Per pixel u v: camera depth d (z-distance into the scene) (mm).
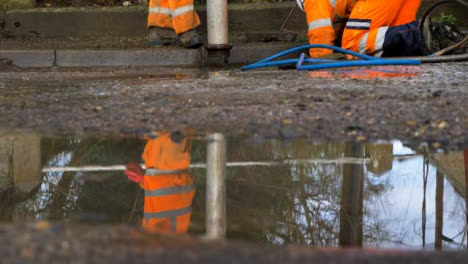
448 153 4680
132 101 6664
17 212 3916
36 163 4762
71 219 3553
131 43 13047
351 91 7145
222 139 5051
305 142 4973
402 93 6945
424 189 4297
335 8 11047
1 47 12242
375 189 4273
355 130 5242
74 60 11750
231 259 2254
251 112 5949
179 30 12055
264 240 3289
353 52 10312
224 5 11562
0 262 2223
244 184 4234
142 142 5016
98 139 5137
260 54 12094
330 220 3875
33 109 6273
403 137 5066
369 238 3668
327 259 2271
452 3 13734
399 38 10844
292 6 13875
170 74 9984
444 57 10477
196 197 3916
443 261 2281
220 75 9508
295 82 8188
